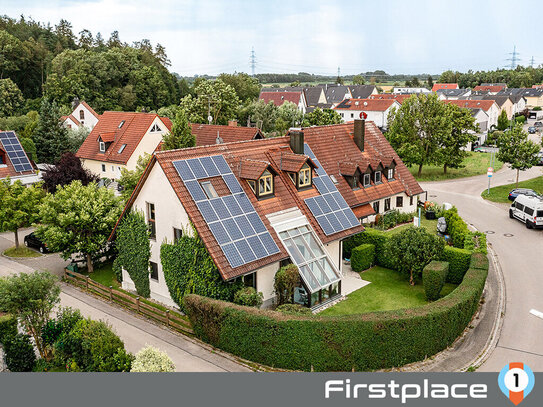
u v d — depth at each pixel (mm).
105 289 33344
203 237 27656
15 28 154250
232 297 28172
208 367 24578
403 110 73000
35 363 24984
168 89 147750
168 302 31422
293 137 37688
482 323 29828
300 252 31078
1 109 105438
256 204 31734
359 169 43562
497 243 44500
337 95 175250
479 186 68875
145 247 32094
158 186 30188
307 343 24109
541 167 82500
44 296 24969
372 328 24281
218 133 61281
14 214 41344
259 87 165875
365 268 37750
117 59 128000
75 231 36250
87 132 77000
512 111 157000
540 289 34688
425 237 33969
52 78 110812
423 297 33000
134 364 21047
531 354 26188
